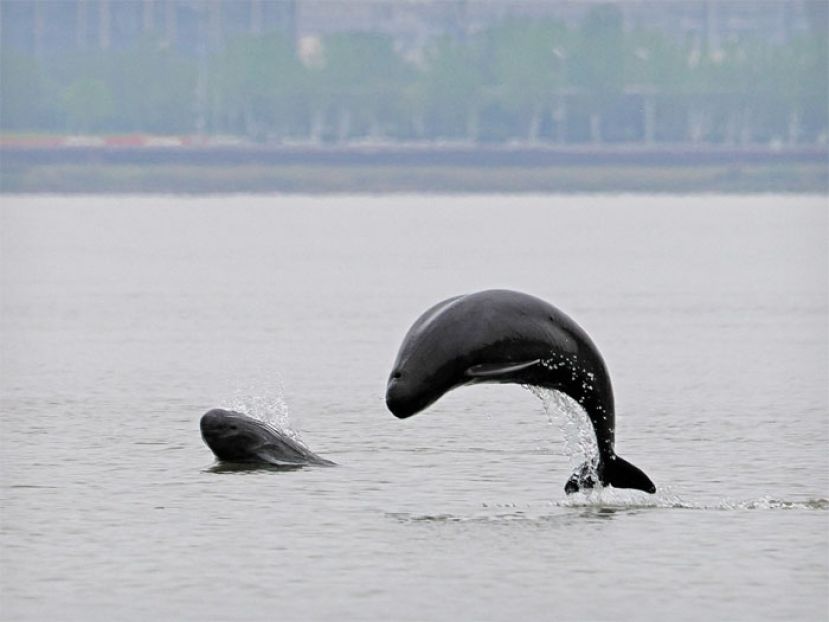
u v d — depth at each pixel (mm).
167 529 73250
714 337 165375
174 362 142500
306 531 72812
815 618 60281
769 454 94250
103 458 91938
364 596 62750
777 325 178625
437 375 71625
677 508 77625
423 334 72188
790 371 137375
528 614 60656
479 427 104938
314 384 127688
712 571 65938
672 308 199000
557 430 103562
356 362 142625
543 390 79812
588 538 71250
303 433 102312
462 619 60125
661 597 62625
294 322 180250
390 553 68688
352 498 80375
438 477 86312
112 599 62531
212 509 77625
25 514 76375
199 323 179375
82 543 70750
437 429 104125
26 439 98875
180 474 87000
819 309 199125
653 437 101125
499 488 83062
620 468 77000
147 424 105562
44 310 196000
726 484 84312
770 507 77938
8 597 62812
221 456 91250
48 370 136875
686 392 124062
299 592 63250
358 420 108062
